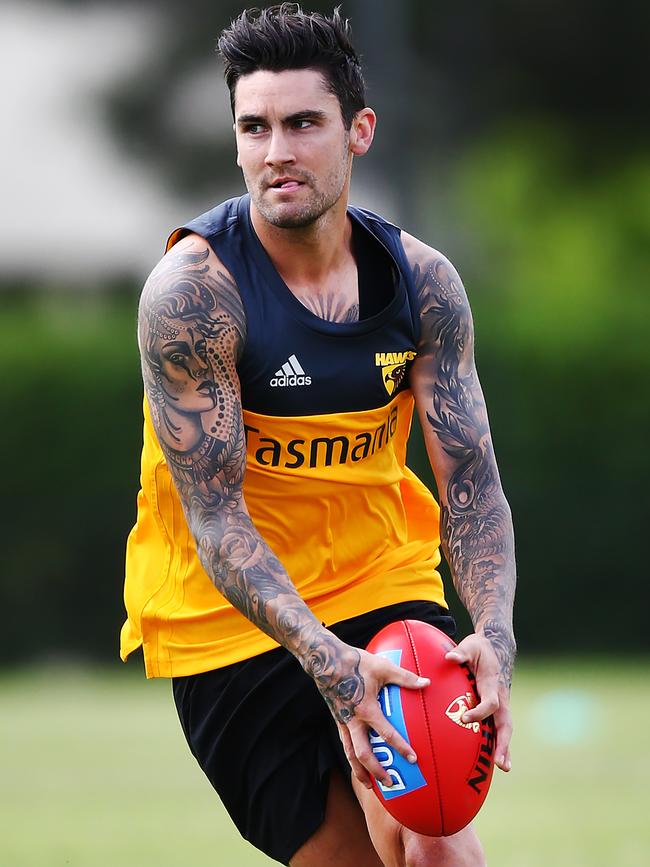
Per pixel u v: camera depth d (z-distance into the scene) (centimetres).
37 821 2681
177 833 2553
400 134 7381
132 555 1552
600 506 5725
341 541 1489
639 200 9575
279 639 1364
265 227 1426
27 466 5669
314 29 1370
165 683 5244
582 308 5838
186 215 8750
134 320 5922
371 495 1491
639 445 5706
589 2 9806
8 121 8644
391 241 1482
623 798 2828
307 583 1478
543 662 5569
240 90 1377
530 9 9825
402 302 1462
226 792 1532
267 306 1416
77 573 5722
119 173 8762
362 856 1484
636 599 5747
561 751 3412
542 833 2480
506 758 1359
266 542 1431
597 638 5756
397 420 1518
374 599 1493
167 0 8981
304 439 1439
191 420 1395
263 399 1425
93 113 8825
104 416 5697
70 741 3678
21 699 4750
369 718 1330
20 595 5716
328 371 1427
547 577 5744
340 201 1427
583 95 9975
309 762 1481
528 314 5834
